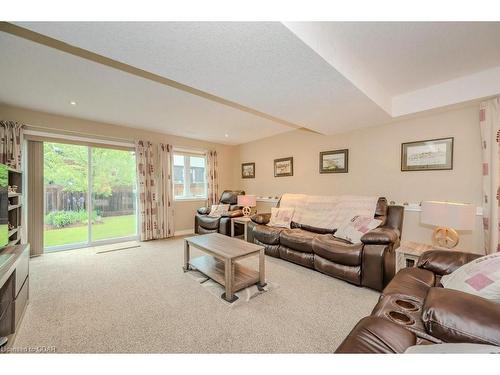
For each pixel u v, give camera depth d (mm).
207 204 5328
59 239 3639
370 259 2172
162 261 3096
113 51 1444
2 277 1293
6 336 1456
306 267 2801
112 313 1814
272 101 2322
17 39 1644
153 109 3174
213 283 2381
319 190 4004
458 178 2557
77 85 2406
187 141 5039
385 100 2602
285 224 3486
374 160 3273
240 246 2400
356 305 1937
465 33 1601
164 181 4562
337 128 3369
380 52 1826
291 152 4469
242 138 5094
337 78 1844
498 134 2205
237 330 1599
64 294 2131
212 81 1884
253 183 5336
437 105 2447
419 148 2834
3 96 2691
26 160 3227
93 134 3750
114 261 3094
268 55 1512
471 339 792
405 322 1062
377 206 2857
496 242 2225
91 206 3914
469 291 1116
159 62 1588
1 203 1820
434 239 2279
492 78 2119
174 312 1830
